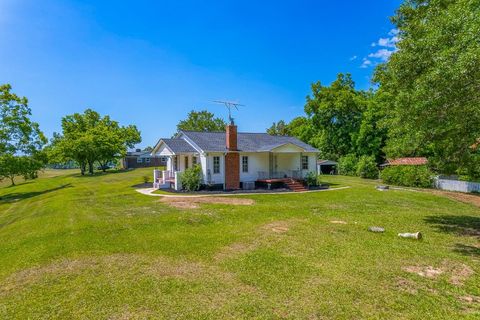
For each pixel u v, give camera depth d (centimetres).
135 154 6144
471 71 710
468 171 1170
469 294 550
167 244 857
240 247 825
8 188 3612
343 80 4578
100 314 483
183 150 2250
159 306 505
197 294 547
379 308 497
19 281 620
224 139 2506
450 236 980
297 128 5444
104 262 720
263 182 2339
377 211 1418
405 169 2870
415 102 915
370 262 707
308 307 499
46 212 1536
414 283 595
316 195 1958
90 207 1548
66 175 4938
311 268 668
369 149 4072
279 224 1111
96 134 4847
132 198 1864
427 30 1019
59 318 474
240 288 571
